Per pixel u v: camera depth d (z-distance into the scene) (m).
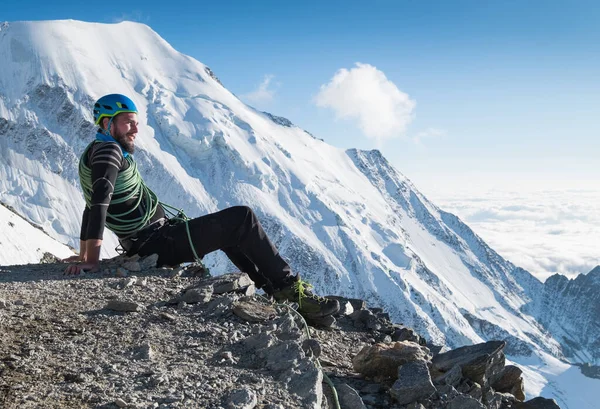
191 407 3.44
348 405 4.25
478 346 5.13
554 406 5.00
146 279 5.99
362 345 6.05
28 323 4.75
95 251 6.18
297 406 3.65
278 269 6.11
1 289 5.63
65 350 4.25
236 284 5.84
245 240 6.08
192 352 4.39
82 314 5.05
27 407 3.30
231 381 3.86
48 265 6.84
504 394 5.15
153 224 6.38
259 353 4.41
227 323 5.07
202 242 6.12
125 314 5.10
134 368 3.99
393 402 4.52
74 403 3.40
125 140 6.21
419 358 4.88
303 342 4.87
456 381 4.83
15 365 3.89
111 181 5.98
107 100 6.12
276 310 5.50
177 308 5.33
